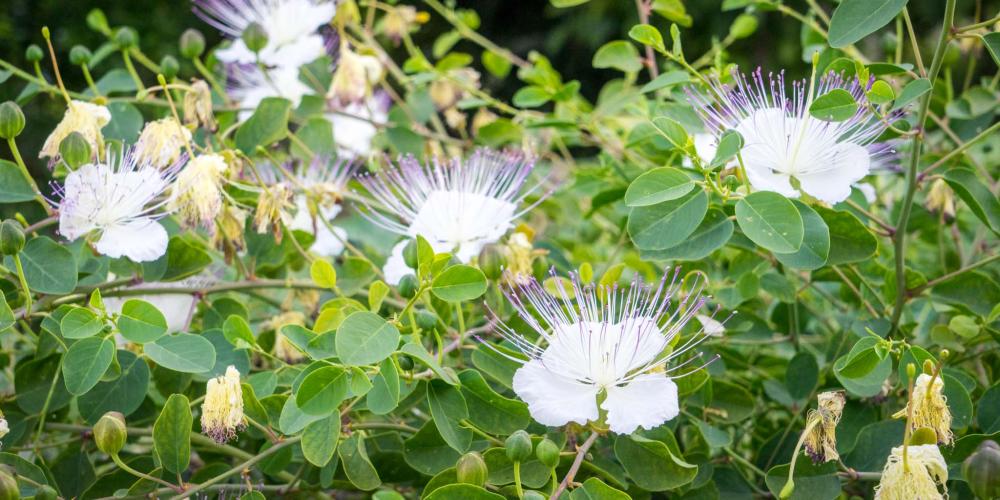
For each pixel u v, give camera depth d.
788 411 0.78
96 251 0.73
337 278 0.81
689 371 0.73
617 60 0.88
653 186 0.69
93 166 0.73
